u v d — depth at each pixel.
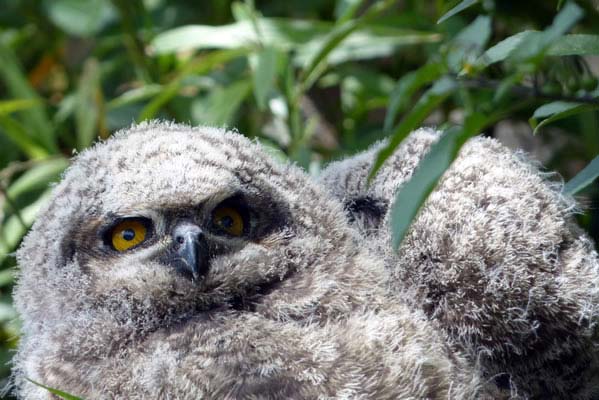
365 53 2.68
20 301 2.48
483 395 2.45
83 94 2.67
